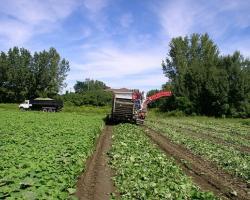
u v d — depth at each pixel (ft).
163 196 44.91
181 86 265.54
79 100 330.75
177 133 126.52
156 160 67.15
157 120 201.67
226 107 246.27
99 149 84.23
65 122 132.26
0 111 209.05
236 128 163.94
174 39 310.45
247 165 68.80
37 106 260.42
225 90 247.70
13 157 53.83
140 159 67.77
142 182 50.78
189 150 89.40
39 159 53.01
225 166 69.10
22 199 34.06
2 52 393.29
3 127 105.29
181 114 257.34
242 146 104.12
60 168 49.01
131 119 147.33
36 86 402.11
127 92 147.13
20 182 38.45
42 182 39.81
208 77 255.91
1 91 390.42
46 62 402.72
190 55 309.63
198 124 182.09
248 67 255.50
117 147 81.05
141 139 97.60
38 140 77.10
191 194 45.47
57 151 63.00
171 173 58.13
